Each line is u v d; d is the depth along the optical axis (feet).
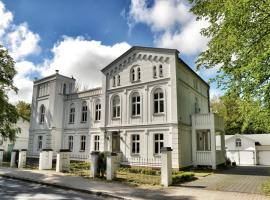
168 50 71.92
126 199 34.47
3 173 61.98
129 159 74.54
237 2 30.94
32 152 103.71
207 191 39.17
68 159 66.39
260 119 36.55
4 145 130.00
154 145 70.59
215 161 69.41
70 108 100.99
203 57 41.57
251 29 32.45
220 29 35.81
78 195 38.06
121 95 81.10
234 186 43.62
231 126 155.33
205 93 102.12
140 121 74.64
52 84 102.22
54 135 97.45
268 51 27.89
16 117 76.07
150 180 48.85
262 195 35.78
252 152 124.47
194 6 40.19
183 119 72.38
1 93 70.90
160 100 72.18
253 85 31.45
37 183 49.37
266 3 29.96
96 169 54.60
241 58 34.73
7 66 72.79
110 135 81.10
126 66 81.76
